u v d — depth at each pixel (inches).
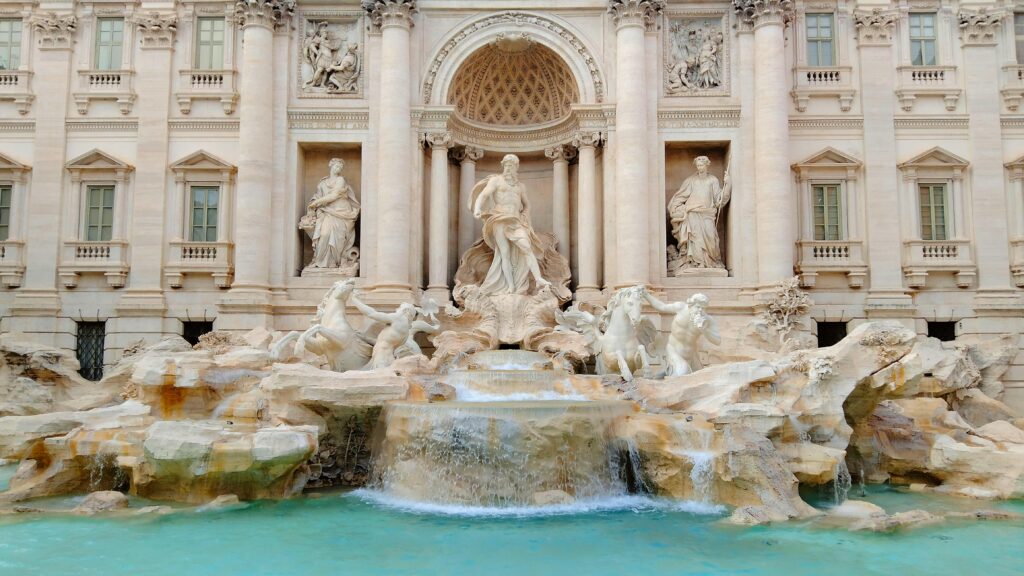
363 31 1136.2
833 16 1157.7
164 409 747.4
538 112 1195.3
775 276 1048.2
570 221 1168.2
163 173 1123.3
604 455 672.4
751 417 658.2
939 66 1137.4
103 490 686.5
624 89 1072.8
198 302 1109.7
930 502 676.7
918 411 837.2
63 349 1077.8
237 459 624.7
